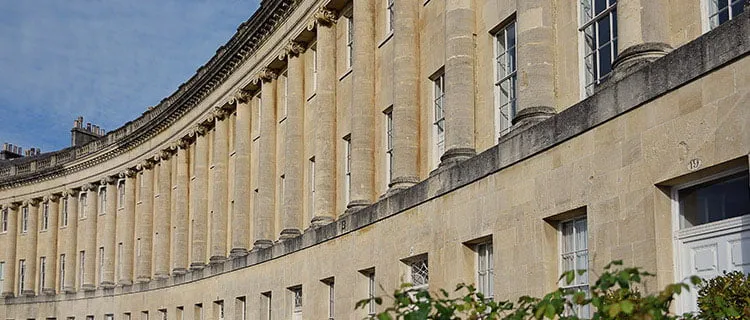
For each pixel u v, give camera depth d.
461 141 20.31
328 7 30.19
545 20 17.45
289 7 33.06
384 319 6.59
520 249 16.69
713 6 13.38
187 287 43.56
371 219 24.34
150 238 51.66
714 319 9.41
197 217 44.25
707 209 12.67
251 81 37.78
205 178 44.59
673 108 12.69
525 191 16.64
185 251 46.69
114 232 56.66
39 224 65.38
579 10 17.16
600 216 14.23
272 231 35.44
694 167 12.18
